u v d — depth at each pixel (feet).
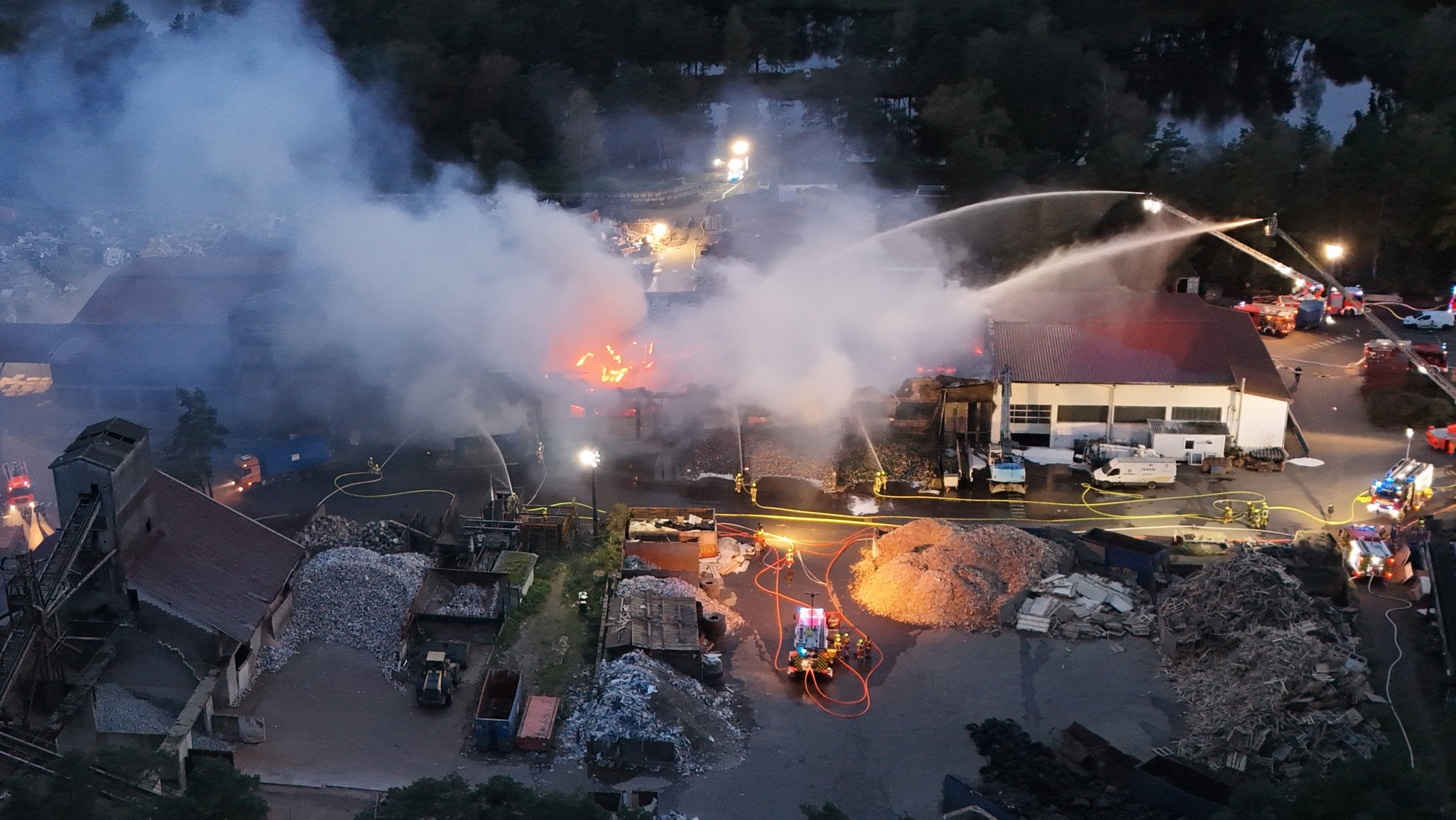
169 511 216.33
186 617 197.98
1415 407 318.65
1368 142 453.58
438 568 236.22
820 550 258.98
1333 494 281.95
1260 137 453.58
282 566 221.46
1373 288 424.05
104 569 195.72
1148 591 237.86
